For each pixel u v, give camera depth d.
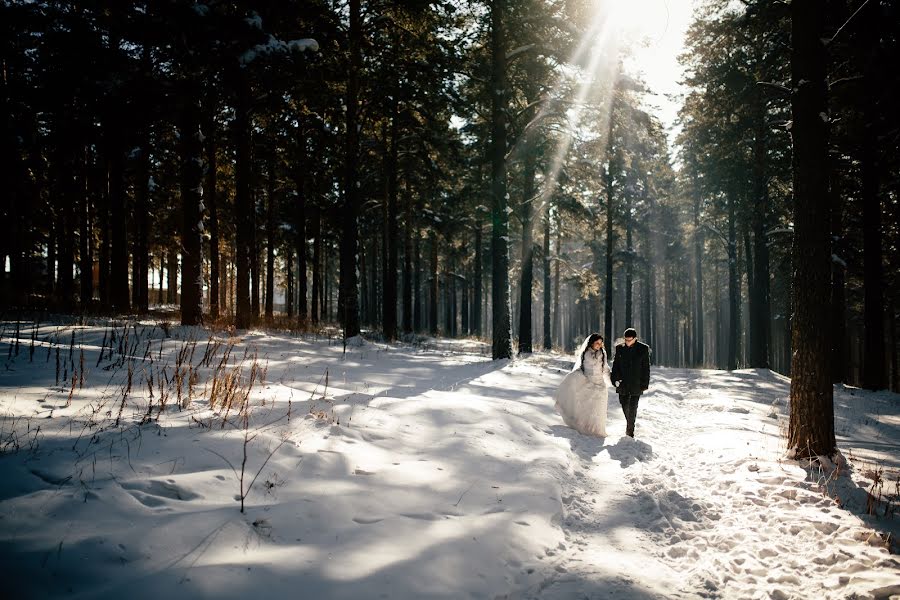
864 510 4.59
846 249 18.45
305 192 22.73
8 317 11.51
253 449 4.30
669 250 35.88
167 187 22.45
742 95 17.80
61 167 18.30
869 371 15.37
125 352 7.58
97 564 2.59
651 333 38.66
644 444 6.88
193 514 3.15
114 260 18.02
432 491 4.20
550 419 7.91
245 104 13.84
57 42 10.95
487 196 20.38
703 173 26.78
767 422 8.70
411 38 15.69
